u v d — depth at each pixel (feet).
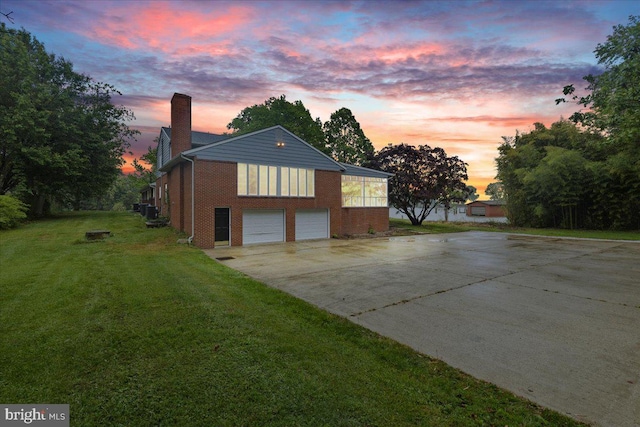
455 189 74.95
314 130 104.37
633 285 21.59
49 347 10.69
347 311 15.89
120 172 84.94
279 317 14.32
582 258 33.17
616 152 63.77
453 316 15.24
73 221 57.36
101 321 13.08
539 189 71.36
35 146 57.88
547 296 18.80
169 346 10.98
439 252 37.11
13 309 14.34
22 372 9.13
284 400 8.11
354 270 26.32
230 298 16.85
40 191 62.34
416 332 13.20
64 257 27.35
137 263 25.48
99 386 8.57
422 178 73.36
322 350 11.11
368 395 8.43
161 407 7.74
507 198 82.02
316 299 17.97
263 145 44.83
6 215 44.91
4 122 53.52
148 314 13.98
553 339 12.55
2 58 55.36
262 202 44.65
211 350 10.76
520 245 44.27
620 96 34.22
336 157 115.24
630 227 62.03
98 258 27.20
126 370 9.39
